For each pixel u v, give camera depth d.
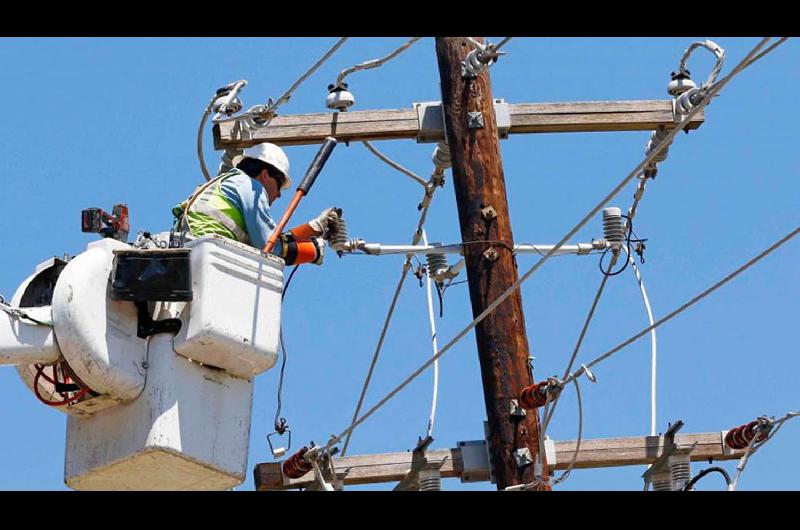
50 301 18.73
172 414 18.36
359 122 23.89
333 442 22.80
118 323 18.38
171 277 18.39
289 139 23.73
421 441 23.23
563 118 24.12
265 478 23.61
